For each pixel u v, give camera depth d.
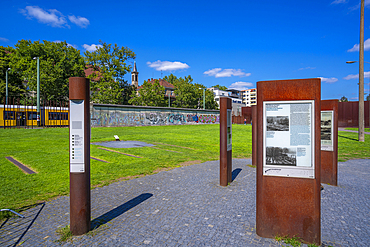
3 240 3.50
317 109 3.47
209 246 3.38
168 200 5.24
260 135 3.67
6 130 22.84
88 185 3.75
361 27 18.09
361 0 17.97
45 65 36.88
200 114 46.59
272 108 3.65
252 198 5.41
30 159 9.39
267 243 3.47
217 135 22.14
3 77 40.16
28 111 30.12
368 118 39.53
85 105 3.64
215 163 9.45
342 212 4.71
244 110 58.12
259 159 3.67
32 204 4.93
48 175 7.16
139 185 6.34
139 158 10.17
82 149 3.65
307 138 3.49
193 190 5.96
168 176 7.32
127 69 45.31
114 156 10.49
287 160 3.55
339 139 19.98
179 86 67.94
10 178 6.80
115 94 43.72
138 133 23.19
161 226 3.99
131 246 3.37
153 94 55.91
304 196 3.48
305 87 3.52
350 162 10.25
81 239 3.54
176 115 41.88
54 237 3.59
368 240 3.62
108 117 32.00
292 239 3.50
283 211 3.56
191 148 13.91
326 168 6.81
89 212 3.78
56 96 38.72
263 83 3.69
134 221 4.17
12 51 41.81
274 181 3.59
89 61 43.84
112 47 44.66
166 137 19.69
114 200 5.21
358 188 6.38
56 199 5.21
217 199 5.33
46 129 24.30
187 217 4.36
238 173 7.84
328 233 3.84
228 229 3.91
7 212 4.39
